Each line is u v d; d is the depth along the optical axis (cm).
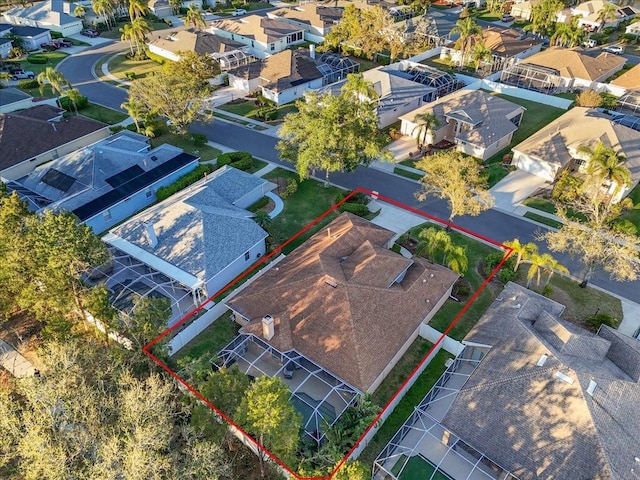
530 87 8225
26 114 6650
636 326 3866
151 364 3309
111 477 2323
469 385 3097
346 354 3303
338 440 2862
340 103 5119
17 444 2703
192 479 2509
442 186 4581
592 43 10256
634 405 2875
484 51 8512
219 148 6531
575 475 2573
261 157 6328
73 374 2912
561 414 2781
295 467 2734
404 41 9412
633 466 2598
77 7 11288
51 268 3244
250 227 4541
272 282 3934
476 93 6912
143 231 4384
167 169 5609
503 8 13188
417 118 6112
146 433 2422
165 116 6531
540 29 10244
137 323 3278
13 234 3356
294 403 3130
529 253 4206
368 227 4519
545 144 5803
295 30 10375
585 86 8025
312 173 5938
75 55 9912
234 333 3850
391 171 6019
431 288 3944
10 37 9925
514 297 3750
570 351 3156
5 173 5662
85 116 7362
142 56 9719
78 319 3881
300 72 8138
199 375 3153
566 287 4266
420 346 3722
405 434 3030
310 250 4259
